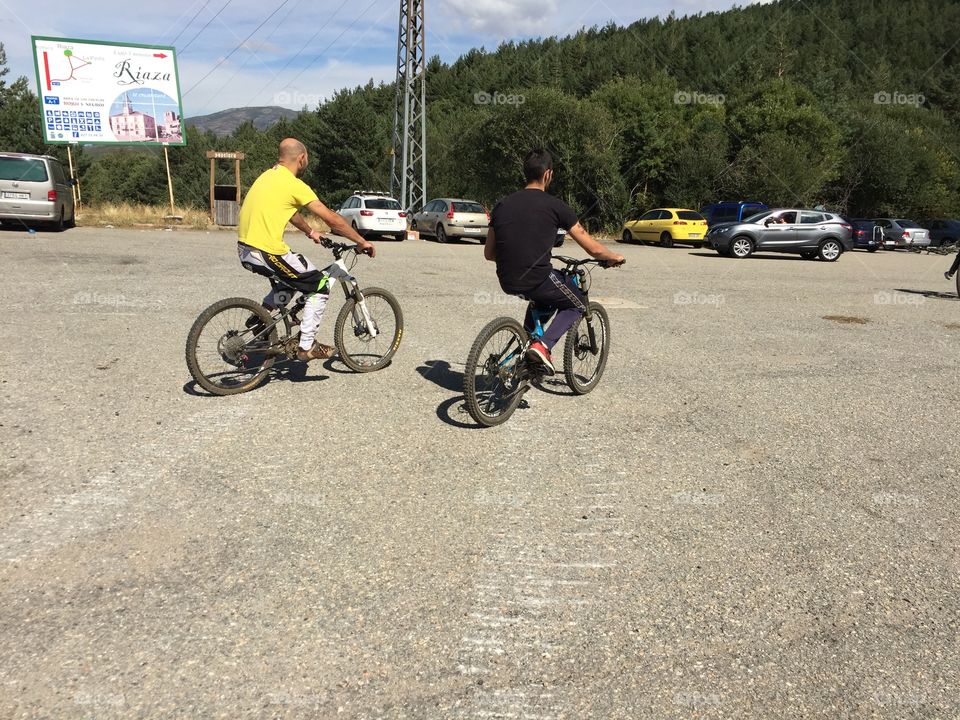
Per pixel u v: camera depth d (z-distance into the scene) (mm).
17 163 17234
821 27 100875
